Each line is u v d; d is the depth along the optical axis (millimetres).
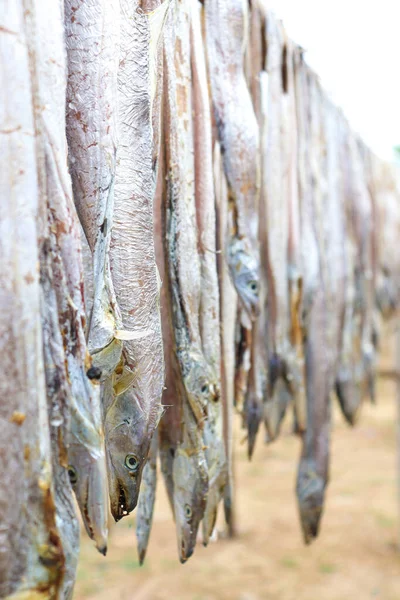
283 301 909
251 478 2586
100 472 589
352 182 1217
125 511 656
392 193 1708
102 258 612
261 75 877
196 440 724
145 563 1771
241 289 780
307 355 1053
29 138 539
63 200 573
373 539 1922
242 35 760
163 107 693
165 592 1596
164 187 704
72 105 613
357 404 1288
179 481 736
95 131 612
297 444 3111
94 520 594
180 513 739
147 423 645
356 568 1725
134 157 636
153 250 649
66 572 568
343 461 2809
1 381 534
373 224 1348
